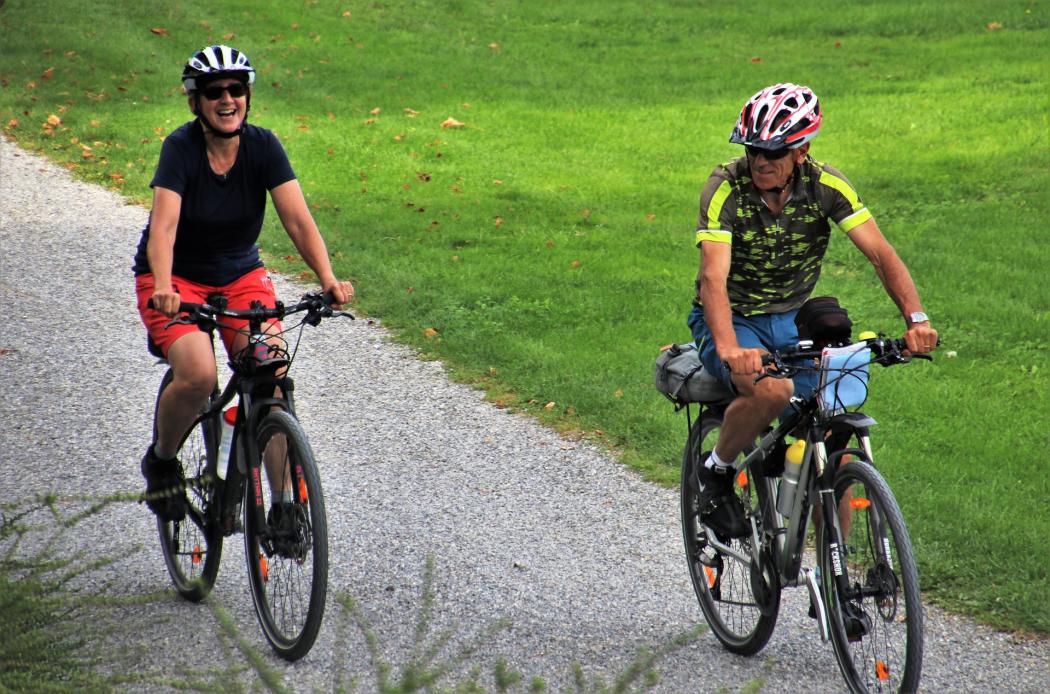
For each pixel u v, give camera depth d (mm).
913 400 21641
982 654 13016
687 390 13477
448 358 24688
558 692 12281
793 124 11680
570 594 14719
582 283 30328
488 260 32469
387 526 16812
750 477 13266
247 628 13758
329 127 49562
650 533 16594
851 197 12172
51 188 38781
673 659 13117
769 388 12016
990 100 54031
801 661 13062
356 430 20781
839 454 11758
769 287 12727
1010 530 15820
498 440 20234
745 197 12250
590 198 40656
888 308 28516
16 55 55750
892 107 54125
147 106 49812
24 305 27859
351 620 13875
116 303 28203
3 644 9898
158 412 13680
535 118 53656
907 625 10938
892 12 75688
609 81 61594
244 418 13266
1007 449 19156
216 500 13727
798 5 80375
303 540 12586
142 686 12055
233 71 12953
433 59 64688
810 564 15297
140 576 15180
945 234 35469
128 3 68812
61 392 22359
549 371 23453
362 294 29062
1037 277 30547
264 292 14219
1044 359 24312
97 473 18609
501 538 16406
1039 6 75062
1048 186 40375
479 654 13133
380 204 38875
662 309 27984
